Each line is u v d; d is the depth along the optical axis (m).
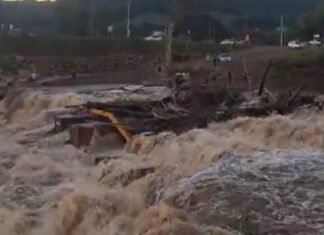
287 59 51.09
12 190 14.31
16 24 88.19
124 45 65.44
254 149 15.38
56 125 22.12
